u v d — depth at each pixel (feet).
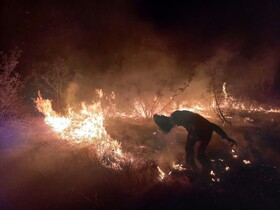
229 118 36.04
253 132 31.30
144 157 24.63
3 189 18.90
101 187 19.51
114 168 21.90
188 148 22.97
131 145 26.96
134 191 19.33
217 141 28.50
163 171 22.58
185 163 24.18
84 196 18.39
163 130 23.49
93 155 23.70
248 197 19.31
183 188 19.94
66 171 21.12
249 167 23.89
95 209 17.38
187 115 22.82
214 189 20.21
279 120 36.32
